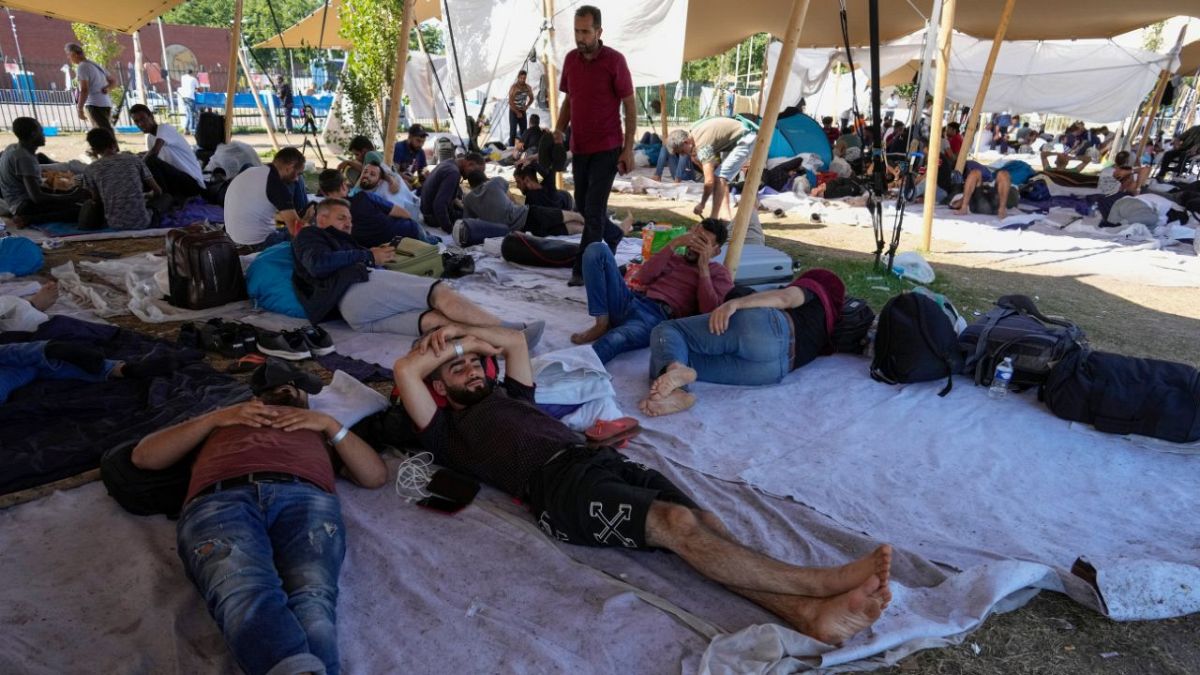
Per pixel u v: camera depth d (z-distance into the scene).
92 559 2.76
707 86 43.09
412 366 3.19
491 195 8.68
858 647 2.32
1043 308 6.85
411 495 3.21
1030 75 20.59
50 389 3.96
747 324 4.43
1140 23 14.51
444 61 21.14
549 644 2.38
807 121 15.65
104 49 25.97
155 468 2.93
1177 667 2.40
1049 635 2.53
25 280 6.50
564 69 6.38
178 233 5.85
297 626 2.11
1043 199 14.22
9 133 21.14
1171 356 5.58
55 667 2.23
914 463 3.67
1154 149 23.41
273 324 5.51
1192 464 3.71
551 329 5.56
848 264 8.07
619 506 2.71
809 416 4.18
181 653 2.29
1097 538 3.07
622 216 10.82
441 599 2.61
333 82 30.56
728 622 2.52
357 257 5.38
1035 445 3.87
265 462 2.70
